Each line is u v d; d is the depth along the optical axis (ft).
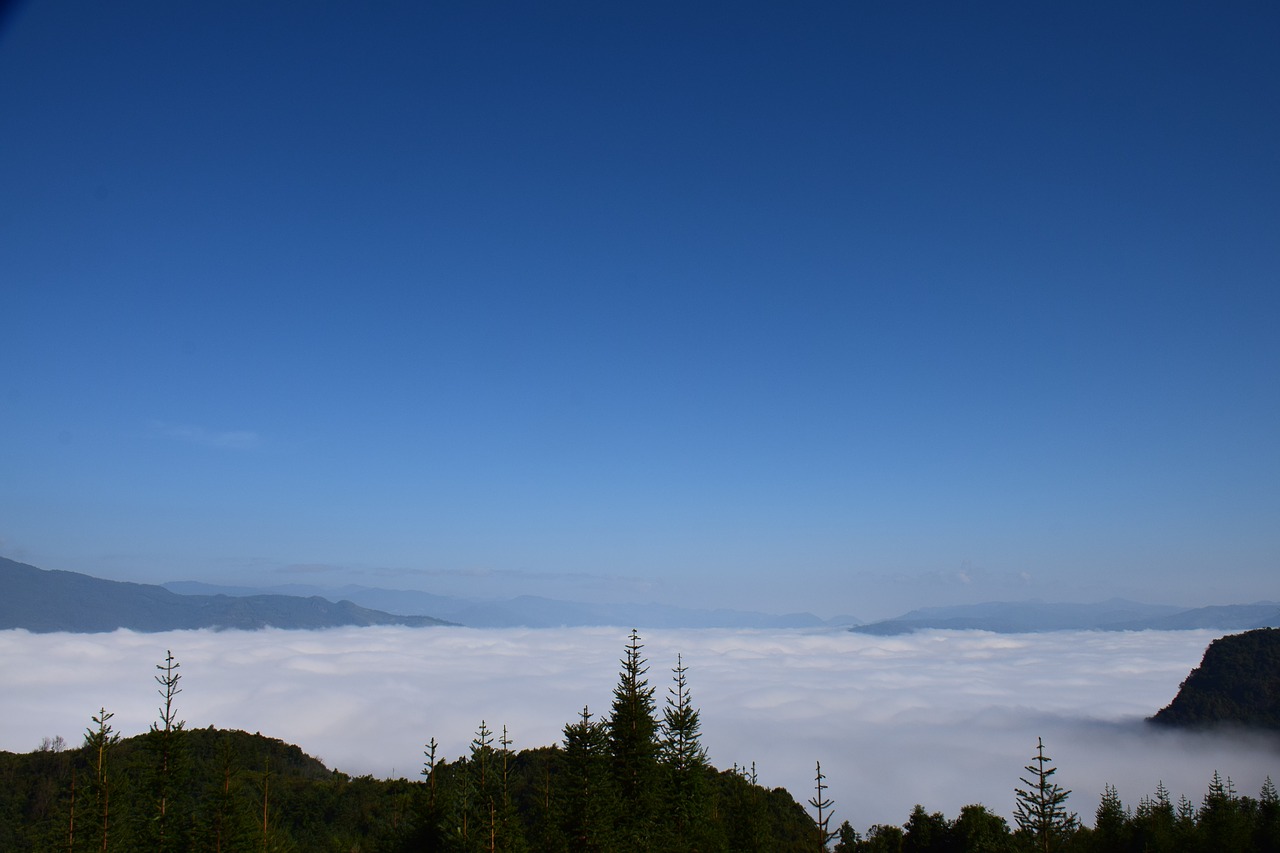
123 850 133.59
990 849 147.54
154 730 145.07
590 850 136.36
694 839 154.10
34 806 202.18
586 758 144.05
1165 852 217.77
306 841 205.87
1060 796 121.19
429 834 141.18
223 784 143.54
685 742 164.25
